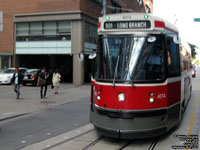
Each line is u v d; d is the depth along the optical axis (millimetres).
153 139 7094
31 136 7699
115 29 6742
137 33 6594
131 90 6270
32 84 24422
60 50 26188
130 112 6207
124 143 6770
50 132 8141
